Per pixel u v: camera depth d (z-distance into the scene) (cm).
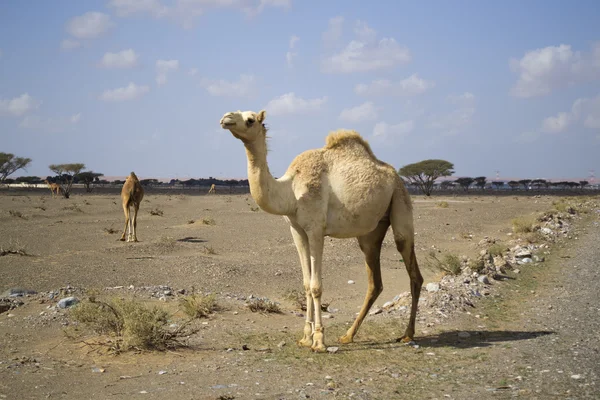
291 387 566
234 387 565
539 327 819
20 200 5638
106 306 806
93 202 5297
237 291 1277
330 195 737
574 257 1556
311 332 748
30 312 912
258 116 688
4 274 1420
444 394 534
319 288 722
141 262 1612
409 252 794
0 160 9125
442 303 958
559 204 3662
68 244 2086
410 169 8081
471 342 747
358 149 770
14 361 656
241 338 788
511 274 1303
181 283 1338
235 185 16538
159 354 699
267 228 2733
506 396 518
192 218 3378
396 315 930
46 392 551
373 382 581
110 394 546
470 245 2031
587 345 698
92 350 708
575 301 996
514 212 3600
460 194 9038
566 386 537
